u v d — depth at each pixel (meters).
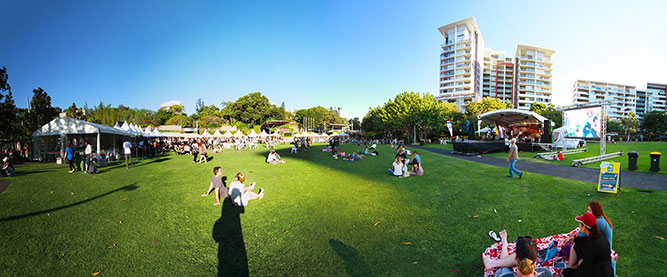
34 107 24.34
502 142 22.14
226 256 4.03
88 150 11.72
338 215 5.85
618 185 6.65
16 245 4.23
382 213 5.94
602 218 2.69
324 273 3.58
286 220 5.56
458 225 5.14
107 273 3.53
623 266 3.52
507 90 106.25
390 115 49.62
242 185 6.71
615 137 55.06
